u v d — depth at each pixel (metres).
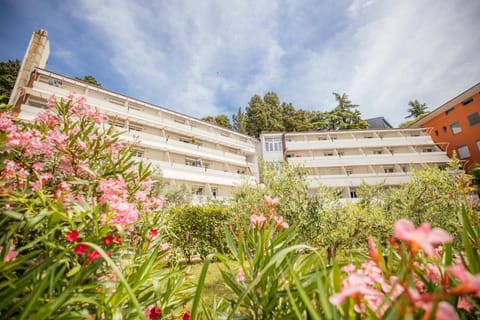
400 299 0.77
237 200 7.73
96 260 1.39
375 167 28.22
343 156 27.56
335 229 5.75
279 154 29.39
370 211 6.11
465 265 1.00
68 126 2.68
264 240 1.53
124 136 19.25
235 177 25.55
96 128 2.69
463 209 1.26
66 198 1.78
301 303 1.13
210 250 9.29
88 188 2.28
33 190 1.79
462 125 24.98
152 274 1.81
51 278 1.13
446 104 26.16
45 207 1.57
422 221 5.83
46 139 2.19
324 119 41.28
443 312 0.54
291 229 1.59
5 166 1.75
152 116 22.56
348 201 6.44
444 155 26.09
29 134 2.04
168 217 2.72
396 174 25.50
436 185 6.18
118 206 1.76
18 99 15.50
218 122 42.75
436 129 28.41
